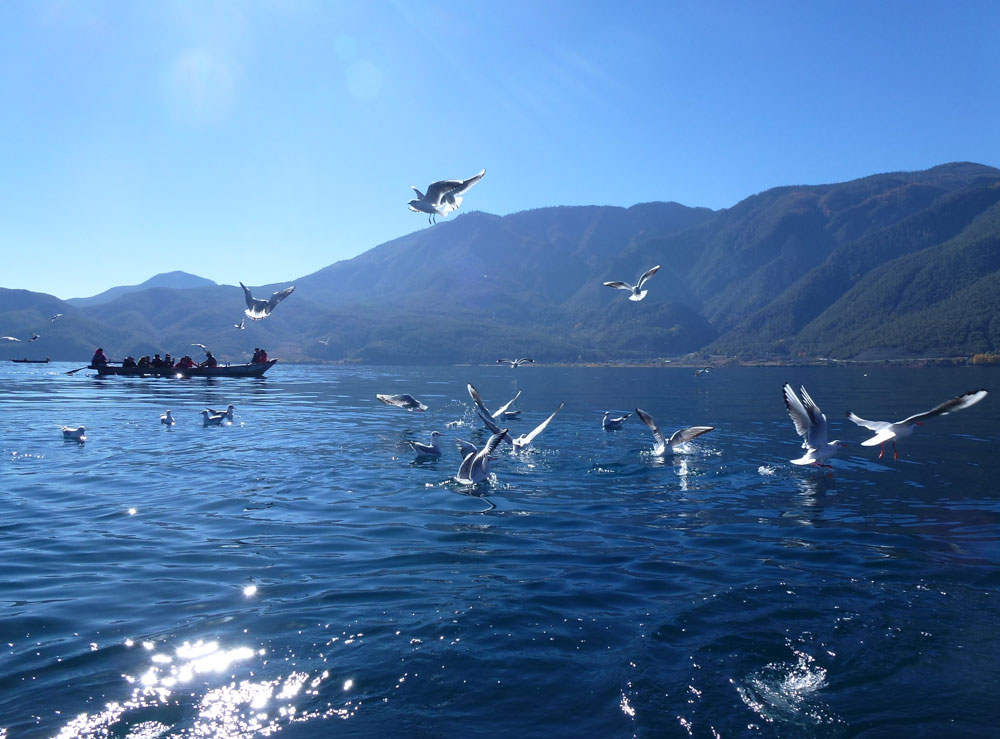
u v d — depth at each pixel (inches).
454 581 406.3
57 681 280.5
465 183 647.8
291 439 1035.3
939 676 292.5
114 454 878.4
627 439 1049.5
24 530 510.9
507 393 2381.9
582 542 494.0
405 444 986.7
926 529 530.9
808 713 264.7
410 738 244.7
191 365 3457.2
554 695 275.4
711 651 314.5
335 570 425.4
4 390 2229.3
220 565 432.5
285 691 276.1
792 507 607.2
